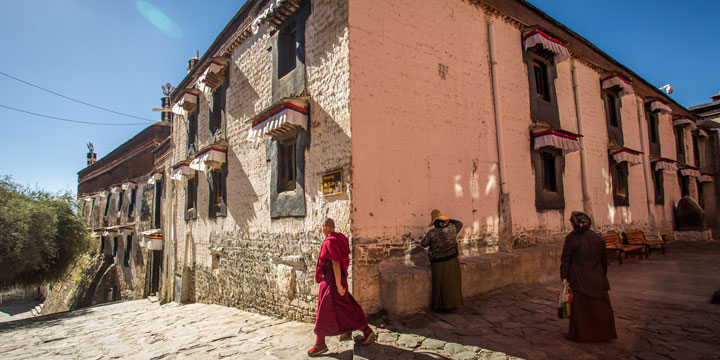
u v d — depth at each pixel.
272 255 7.32
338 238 4.30
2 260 13.13
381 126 5.89
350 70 5.60
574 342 3.92
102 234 23.19
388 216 5.77
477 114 7.63
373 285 5.40
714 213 18.11
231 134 9.61
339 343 4.44
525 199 8.34
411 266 5.85
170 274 12.97
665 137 15.77
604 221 10.88
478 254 7.06
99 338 6.61
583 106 11.05
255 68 8.73
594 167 10.95
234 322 6.87
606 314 3.89
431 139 6.63
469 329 4.53
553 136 8.44
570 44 10.98
